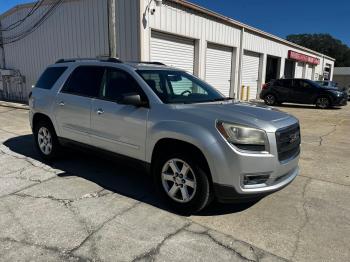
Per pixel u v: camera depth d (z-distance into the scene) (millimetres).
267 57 25422
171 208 3889
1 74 17328
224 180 3412
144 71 4480
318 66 37156
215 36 16391
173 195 3844
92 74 4957
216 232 3406
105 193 4340
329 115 14141
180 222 3598
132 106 4172
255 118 3588
